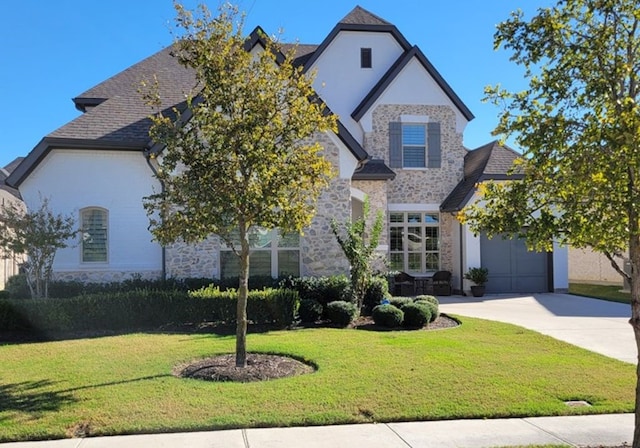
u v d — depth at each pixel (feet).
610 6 18.21
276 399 23.75
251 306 43.80
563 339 38.55
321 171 30.25
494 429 20.81
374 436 20.03
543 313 53.01
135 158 54.24
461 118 74.79
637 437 17.62
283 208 28.89
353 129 75.10
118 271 53.57
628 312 53.47
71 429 20.52
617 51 18.45
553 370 28.96
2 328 41.45
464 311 54.70
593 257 89.25
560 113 18.81
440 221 74.28
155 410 22.35
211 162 28.12
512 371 28.60
